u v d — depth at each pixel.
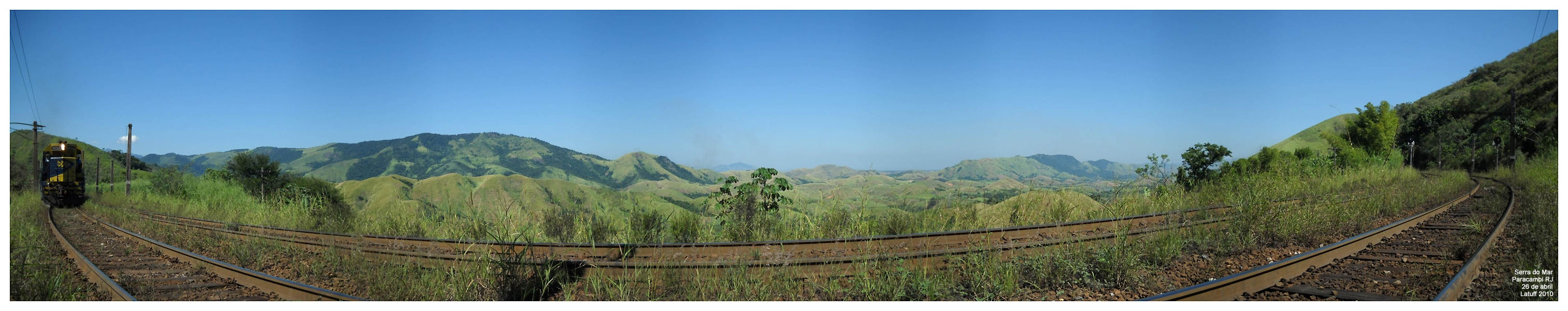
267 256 9.94
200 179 34.34
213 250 10.99
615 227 10.94
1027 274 7.18
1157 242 8.22
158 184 33.94
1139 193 13.72
